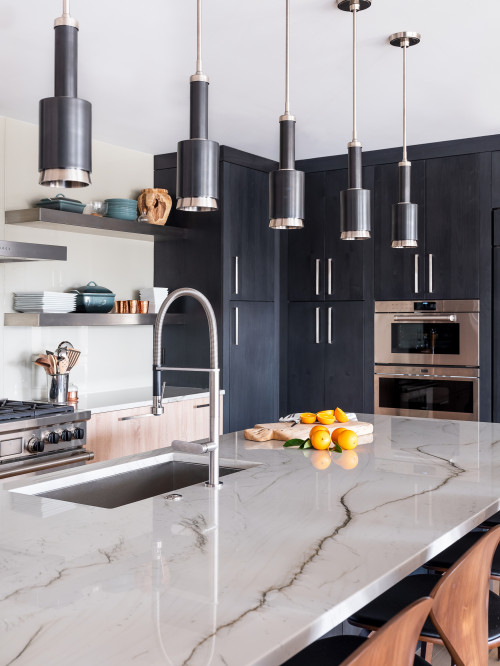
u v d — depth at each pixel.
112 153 4.87
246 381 5.21
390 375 5.13
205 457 2.48
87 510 1.79
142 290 5.04
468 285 4.81
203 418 4.82
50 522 1.68
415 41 2.97
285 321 5.55
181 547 1.50
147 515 1.74
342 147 4.98
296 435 2.83
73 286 4.63
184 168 1.72
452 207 4.85
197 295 2.04
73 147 1.35
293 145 2.08
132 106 3.92
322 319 5.39
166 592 1.25
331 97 3.78
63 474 2.20
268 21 2.79
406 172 2.85
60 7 2.65
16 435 3.53
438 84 3.58
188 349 5.13
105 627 1.11
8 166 4.15
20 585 1.28
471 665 1.58
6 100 3.79
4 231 4.15
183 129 4.43
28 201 4.27
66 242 4.57
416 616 1.21
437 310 4.93
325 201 5.33
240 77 3.45
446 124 4.39
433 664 2.70
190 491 2.00
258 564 1.40
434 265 4.93
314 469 2.29
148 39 2.97
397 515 1.76
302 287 5.46
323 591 1.26
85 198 4.67
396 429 3.15
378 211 5.11
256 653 1.03
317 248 5.38
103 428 4.12
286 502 1.87
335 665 1.58
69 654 1.02
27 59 3.18
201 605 1.20
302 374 5.48
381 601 1.90
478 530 2.64
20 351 4.27
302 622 1.13
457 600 1.50
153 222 4.87
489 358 4.76
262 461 2.43
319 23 2.82
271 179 2.08
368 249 5.17
